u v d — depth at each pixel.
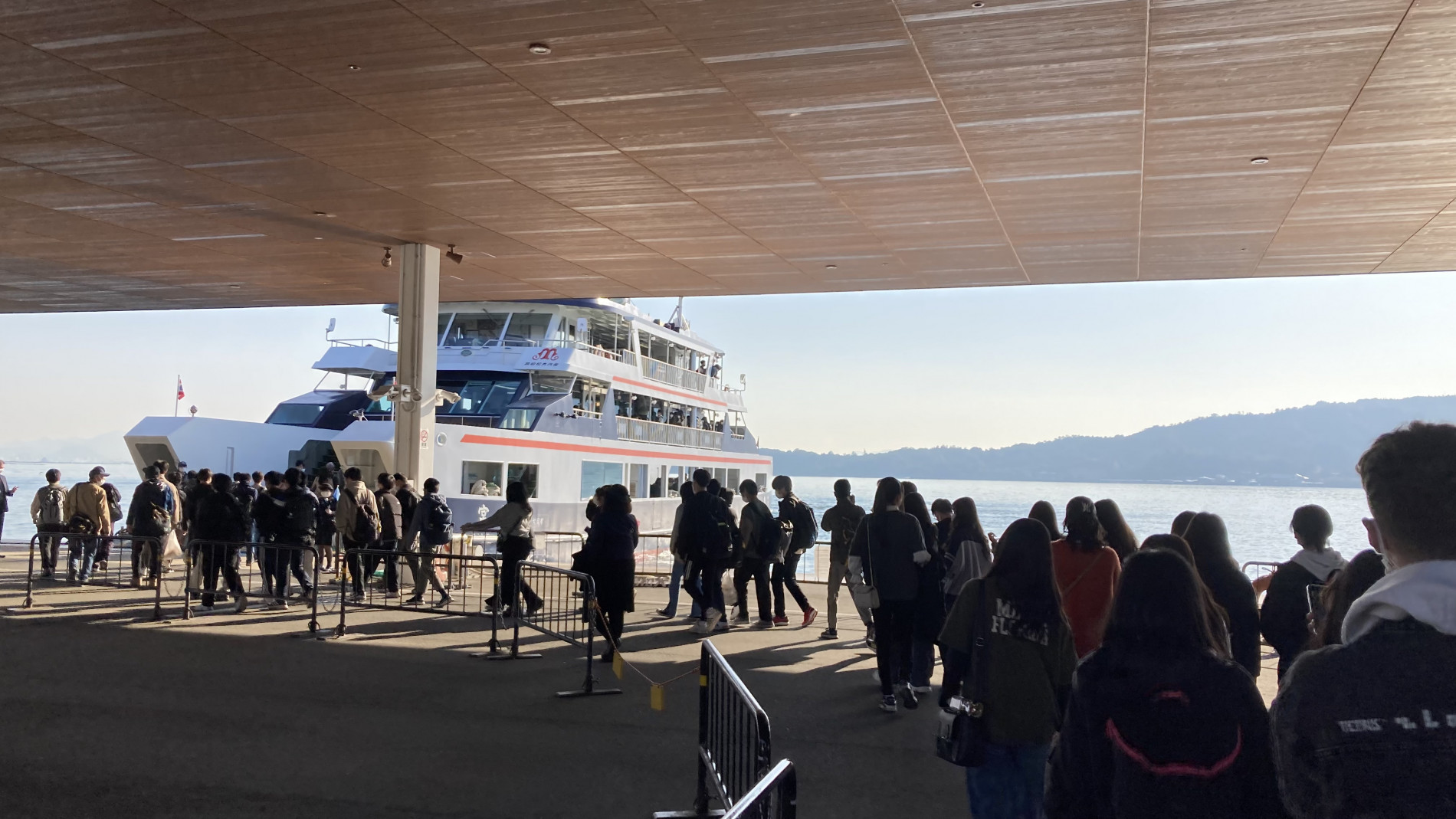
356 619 12.76
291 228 15.30
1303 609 6.11
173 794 5.76
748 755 4.63
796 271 17.61
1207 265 16.36
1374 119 9.67
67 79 9.34
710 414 36.16
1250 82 8.86
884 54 8.45
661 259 16.88
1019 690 4.05
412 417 16.03
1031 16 7.67
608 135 10.71
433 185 12.79
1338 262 15.95
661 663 10.10
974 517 8.44
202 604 13.48
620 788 6.04
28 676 8.84
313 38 8.37
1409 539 1.78
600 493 10.33
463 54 8.65
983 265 16.70
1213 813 2.39
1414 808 1.58
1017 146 10.70
